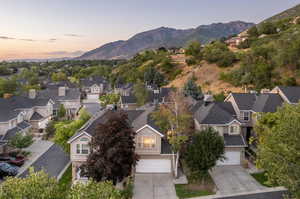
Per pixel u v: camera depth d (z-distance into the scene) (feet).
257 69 225.97
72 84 358.43
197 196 76.48
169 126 96.48
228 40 485.15
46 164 107.04
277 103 117.08
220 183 84.84
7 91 238.48
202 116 111.04
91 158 75.97
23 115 158.40
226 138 103.09
